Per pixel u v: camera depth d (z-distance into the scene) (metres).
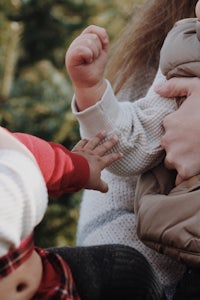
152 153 1.65
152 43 1.86
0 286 1.26
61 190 1.50
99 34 1.60
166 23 1.86
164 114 1.67
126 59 1.87
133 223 1.74
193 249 1.52
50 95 3.06
